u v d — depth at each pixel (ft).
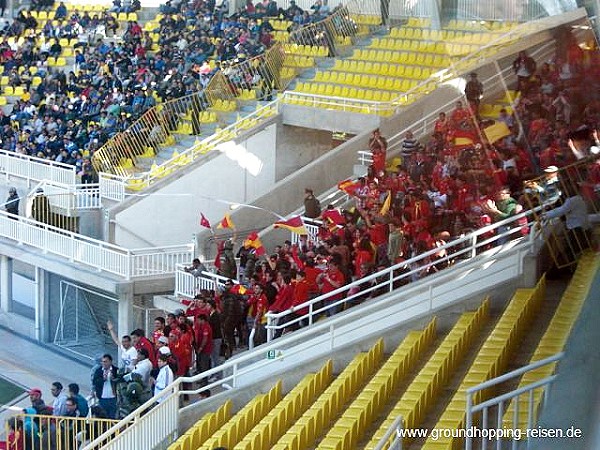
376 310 60.13
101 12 146.41
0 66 132.05
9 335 93.20
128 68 126.11
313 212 82.79
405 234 66.49
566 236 50.52
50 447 58.08
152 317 85.15
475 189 58.54
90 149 108.27
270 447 51.60
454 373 52.60
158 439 57.41
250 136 98.73
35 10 146.72
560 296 56.24
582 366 32.42
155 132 104.27
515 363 50.96
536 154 32.04
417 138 89.45
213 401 59.88
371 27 105.81
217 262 78.89
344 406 53.88
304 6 136.05
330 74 103.45
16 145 111.86
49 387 81.00
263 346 63.62
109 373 63.57
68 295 91.25
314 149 101.50
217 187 98.17
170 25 136.98
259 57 107.24
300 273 66.18
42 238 91.15
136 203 95.14
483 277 58.18
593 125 30.25
